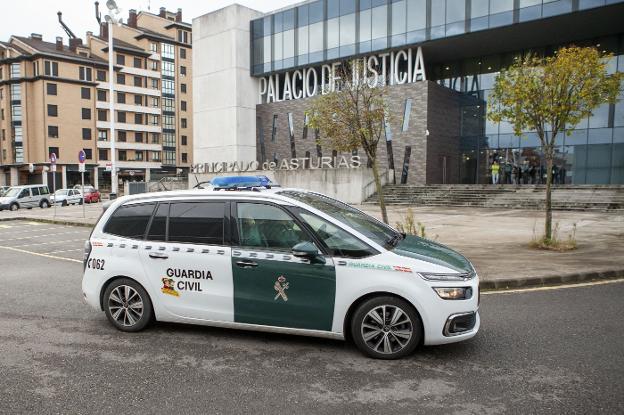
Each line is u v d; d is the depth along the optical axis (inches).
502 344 185.8
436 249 194.2
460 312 167.9
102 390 149.8
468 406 136.7
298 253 174.2
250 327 188.4
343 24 1301.7
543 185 999.0
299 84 1472.7
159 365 169.5
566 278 294.2
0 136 2397.9
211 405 138.9
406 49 1224.8
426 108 1185.4
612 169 1084.5
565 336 193.8
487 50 1237.7
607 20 1009.5
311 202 200.1
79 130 2377.0
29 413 135.5
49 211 1074.7
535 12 1005.2
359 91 443.2
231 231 191.2
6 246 518.6
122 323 207.3
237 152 1496.1
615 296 257.6
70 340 197.2
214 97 1547.7
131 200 210.7
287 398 143.0
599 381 151.3
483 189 1036.5
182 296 195.9
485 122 1279.5
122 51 2539.4
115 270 205.0
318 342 190.7
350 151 434.6
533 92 389.4
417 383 152.3
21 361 174.6
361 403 139.4
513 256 366.6
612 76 383.6
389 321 172.7
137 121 2618.1
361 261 173.0
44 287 299.7
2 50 2389.3
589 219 664.4
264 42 1482.5
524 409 134.3
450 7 1115.9
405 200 1066.7
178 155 2810.0
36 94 2285.9
